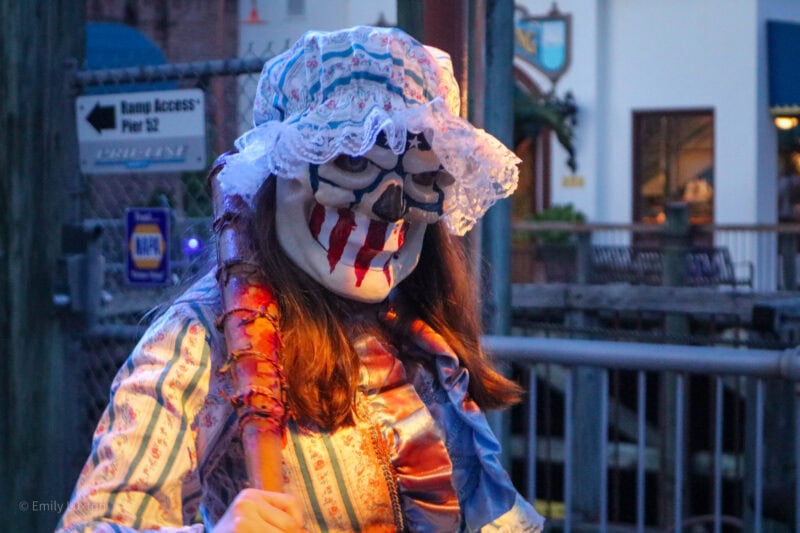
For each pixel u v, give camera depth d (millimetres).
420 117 1447
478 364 1706
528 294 7117
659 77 15648
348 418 1479
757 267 12172
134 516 1336
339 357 1472
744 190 15289
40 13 3703
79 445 3797
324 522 1462
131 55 10422
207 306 1488
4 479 3746
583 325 6949
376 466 1489
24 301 3711
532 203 16219
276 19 15641
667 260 8758
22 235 3699
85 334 3746
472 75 2715
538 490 6602
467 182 1635
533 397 3803
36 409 3734
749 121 15227
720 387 3504
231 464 1494
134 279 3781
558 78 15938
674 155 15742
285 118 1560
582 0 15742
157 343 1452
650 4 15625
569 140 15539
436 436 1521
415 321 1664
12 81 3672
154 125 3693
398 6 2576
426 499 1499
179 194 5184
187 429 1415
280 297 1482
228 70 3535
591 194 15875
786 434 3633
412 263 1614
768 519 3693
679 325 6797
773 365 3121
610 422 7102
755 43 15148
